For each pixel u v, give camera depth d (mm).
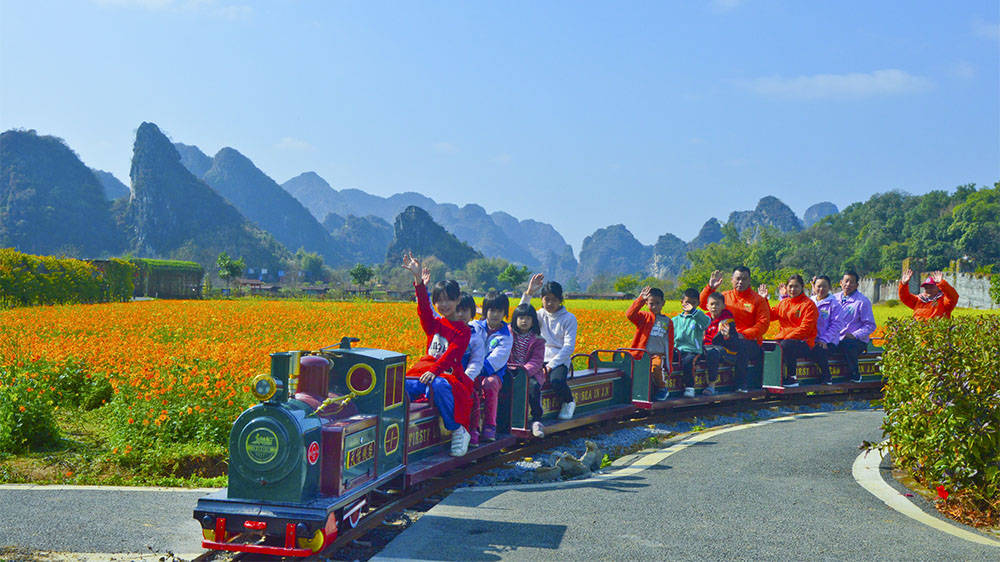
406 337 20906
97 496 6895
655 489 7176
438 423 7254
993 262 149750
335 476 5246
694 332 12156
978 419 6582
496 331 7926
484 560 5133
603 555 5246
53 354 12016
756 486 7320
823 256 182375
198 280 71562
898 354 7820
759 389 13406
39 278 36781
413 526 5898
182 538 5641
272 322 25531
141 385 10000
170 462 8016
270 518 4953
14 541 5469
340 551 5543
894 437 7891
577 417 9750
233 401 9164
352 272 125625
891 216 199500
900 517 6273
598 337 22125
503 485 7383
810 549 5418
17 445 8648
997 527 6148
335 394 5965
